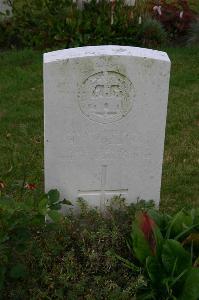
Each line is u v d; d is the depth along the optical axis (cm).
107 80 208
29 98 351
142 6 438
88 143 218
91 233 208
